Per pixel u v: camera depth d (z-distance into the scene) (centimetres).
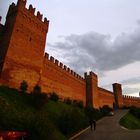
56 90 4119
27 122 1742
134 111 6594
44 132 1691
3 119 1695
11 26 3059
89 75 6444
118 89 9319
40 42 3553
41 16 3731
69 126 2497
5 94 2364
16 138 1012
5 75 2650
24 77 2986
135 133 2419
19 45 3022
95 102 6234
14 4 3356
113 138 2167
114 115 5800
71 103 4319
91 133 2669
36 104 2569
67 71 4909
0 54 2877
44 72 3762
